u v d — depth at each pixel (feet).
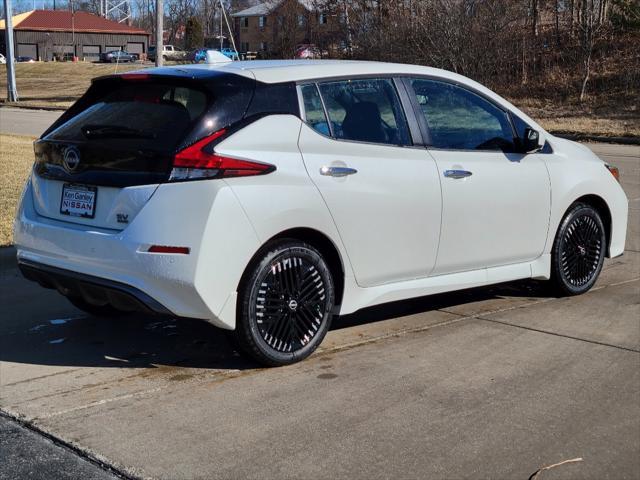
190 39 282.56
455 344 17.83
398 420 13.79
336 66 17.35
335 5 125.49
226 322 15.14
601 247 22.00
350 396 14.84
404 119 17.92
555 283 21.24
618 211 22.33
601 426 13.65
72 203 15.99
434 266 18.25
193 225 14.55
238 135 15.24
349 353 17.21
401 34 113.09
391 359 16.83
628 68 105.29
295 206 15.55
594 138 77.41
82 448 12.69
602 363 16.67
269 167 15.37
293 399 14.69
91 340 18.12
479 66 110.11
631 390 15.23
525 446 12.87
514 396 14.89
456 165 18.37
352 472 11.96
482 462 12.31
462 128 19.04
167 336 18.42
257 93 15.80
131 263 14.76
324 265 16.40
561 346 17.74
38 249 16.48
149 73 16.17
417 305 20.95
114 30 313.53
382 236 17.11
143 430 13.35
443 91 18.94
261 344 15.76
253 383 15.47
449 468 12.11
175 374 15.98
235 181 14.93
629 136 76.89
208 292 14.70
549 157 20.67
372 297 17.37
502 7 111.24
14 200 31.14
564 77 108.99
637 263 26.12
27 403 14.48
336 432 13.32
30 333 18.58
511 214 19.49
